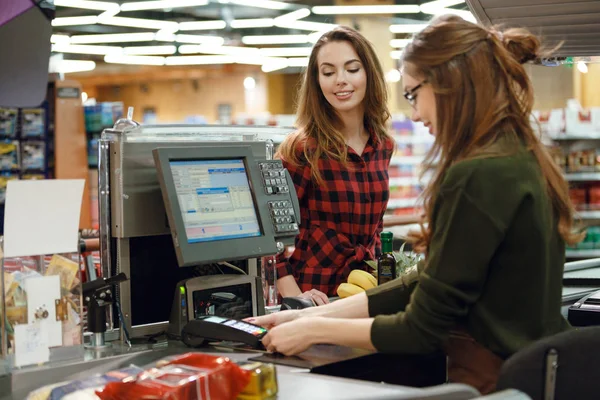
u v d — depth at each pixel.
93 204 5.88
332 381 1.61
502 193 1.67
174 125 2.21
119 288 2.11
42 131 5.43
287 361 1.85
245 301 2.24
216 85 14.52
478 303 1.75
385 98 3.02
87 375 1.81
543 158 1.77
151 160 2.14
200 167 2.13
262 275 2.38
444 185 1.71
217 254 2.08
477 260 1.68
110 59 11.75
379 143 3.04
